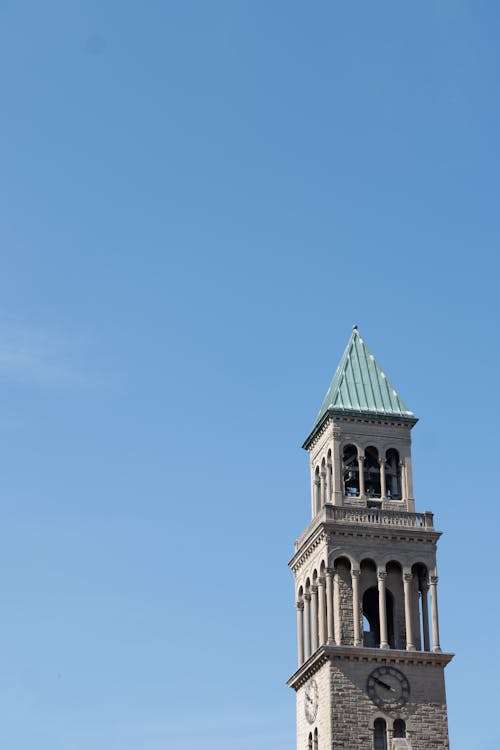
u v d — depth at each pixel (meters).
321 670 119.44
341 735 114.88
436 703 117.81
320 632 121.44
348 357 135.50
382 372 134.62
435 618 121.06
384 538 123.44
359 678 117.44
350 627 119.94
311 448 135.88
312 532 125.62
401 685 117.88
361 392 131.75
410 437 130.00
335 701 116.06
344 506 124.50
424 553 123.69
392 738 115.25
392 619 122.69
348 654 117.88
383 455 128.75
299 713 125.31
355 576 121.19
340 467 127.00
